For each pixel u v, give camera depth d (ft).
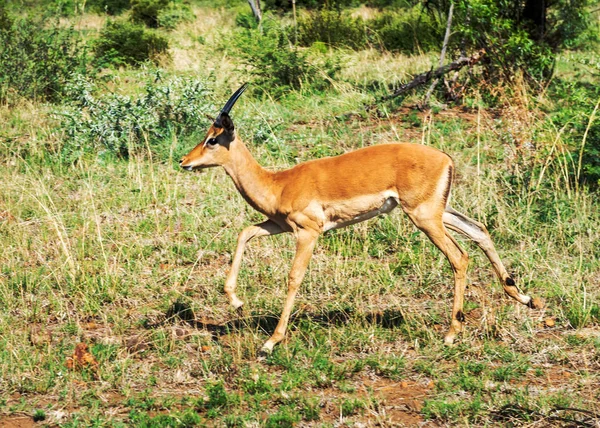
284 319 28.30
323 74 65.10
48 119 57.41
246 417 23.93
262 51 66.90
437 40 81.30
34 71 64.85
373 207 28.53
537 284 33.27
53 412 24.66
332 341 28.96
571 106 49.88
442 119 55.77
